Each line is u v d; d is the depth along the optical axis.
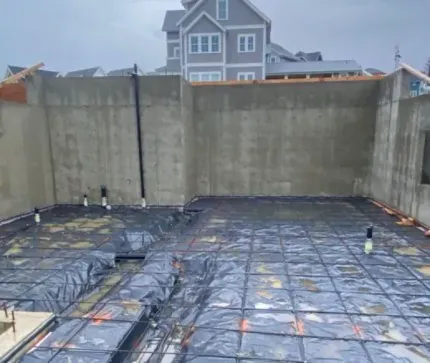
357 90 9.16
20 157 7.82
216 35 20.28
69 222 7.50
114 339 3.39
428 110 6.34
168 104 8.52
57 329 3.57
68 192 9.22
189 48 20.69
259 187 9.95
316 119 9.42
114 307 4.01
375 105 9.13
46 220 7.67
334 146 9.49
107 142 8.88
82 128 8.88
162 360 3.26
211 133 9.84
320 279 4.58
